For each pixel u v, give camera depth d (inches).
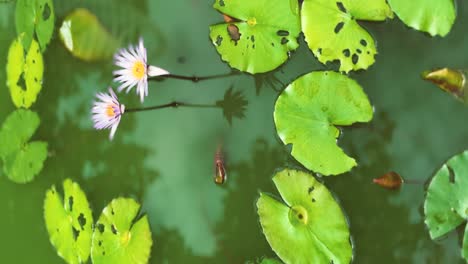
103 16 146.9
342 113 137.3
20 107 152.4
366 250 136.6
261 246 138.4
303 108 137.9
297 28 138.6
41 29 150.4
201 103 142.0
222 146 140.9
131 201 142.8
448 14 137.8
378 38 138.1
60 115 148.6
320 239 136.4
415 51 138.2
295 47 138.7
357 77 137.6
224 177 140.3
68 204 146.5
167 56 143.6
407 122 137.8
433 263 136.1
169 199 142.0
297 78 138.0
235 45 140.2
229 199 140.1
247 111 140.3
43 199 149.6
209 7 142.6
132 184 143.6
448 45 138.0
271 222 137.9
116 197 143.6
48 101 149.5
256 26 139.5
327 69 137.9
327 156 137.3
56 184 148.1
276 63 139.2
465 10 138.2
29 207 150.9
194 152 141.8
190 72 142.6
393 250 136.6
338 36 137.7
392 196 137.2
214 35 140.9
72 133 147.6
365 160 137.5
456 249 135.6
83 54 147.3
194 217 141.1
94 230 143.6
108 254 142.4
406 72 138.1
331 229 136.4
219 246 139.9
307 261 136.4
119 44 145.6
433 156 137.1
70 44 148.1
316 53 137.9
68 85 148.1
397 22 137.9
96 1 147.4
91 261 143.3
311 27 137.9
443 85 137.5
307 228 136.6
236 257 139.2
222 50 140.6
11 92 154.4
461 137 136.9
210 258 140.2
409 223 136.7
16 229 151.5
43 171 149.4
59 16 149.2
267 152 139.1
